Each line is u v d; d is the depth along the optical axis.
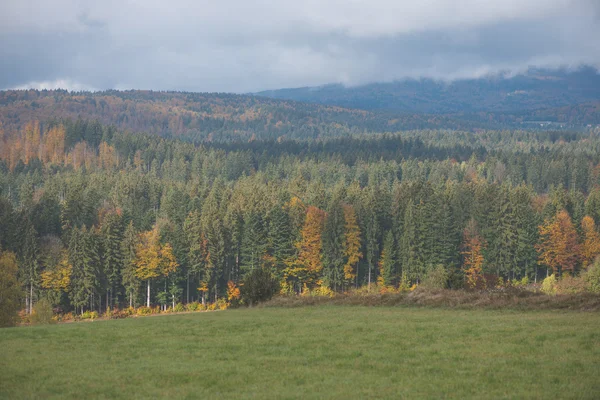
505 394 13.55
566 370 15.53
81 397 14.58
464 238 105.50
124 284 93.62
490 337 20.88
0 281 55.62
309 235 102.19
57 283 87.19
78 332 25.58
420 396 13.73
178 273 96.19
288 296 41.56
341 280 99.69
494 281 80.12
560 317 25.81
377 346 20.09
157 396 14.52
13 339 23.69
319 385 15.05
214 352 19.91
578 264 103.88
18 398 14.47
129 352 20.28
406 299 36.00
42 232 109.50
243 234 104.00
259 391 14.66
